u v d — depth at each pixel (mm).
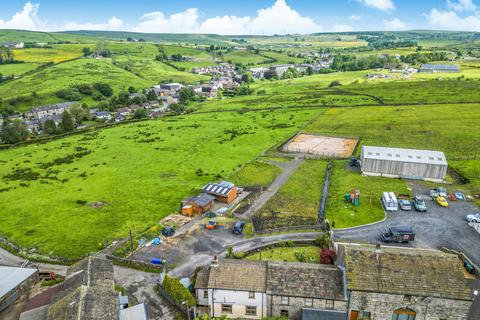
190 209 78375
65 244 68812
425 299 42625
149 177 103938
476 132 133375
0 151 140875
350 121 160250
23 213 83312
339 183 94438
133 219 78000
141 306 47188
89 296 43062
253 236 68750
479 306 45781
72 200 89625
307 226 71312
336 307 44906
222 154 123625
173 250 64688
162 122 184500
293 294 44875
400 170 96938
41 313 45312
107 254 64250
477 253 61281
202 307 49750
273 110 198125
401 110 173375
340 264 49031
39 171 113625
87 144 145250
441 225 71125
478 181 92938
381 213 76688
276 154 121188
